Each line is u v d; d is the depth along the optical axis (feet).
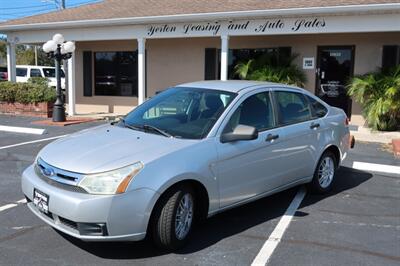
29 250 13.99
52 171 13.57
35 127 41.19
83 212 12.51
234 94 16.94
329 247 14.71
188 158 14.15
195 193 14.84
